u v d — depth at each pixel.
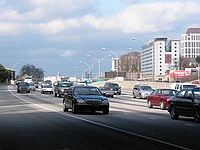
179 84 39.28
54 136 14.27
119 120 20.73
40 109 29.02
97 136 14.29
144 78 122.00
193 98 20.44
